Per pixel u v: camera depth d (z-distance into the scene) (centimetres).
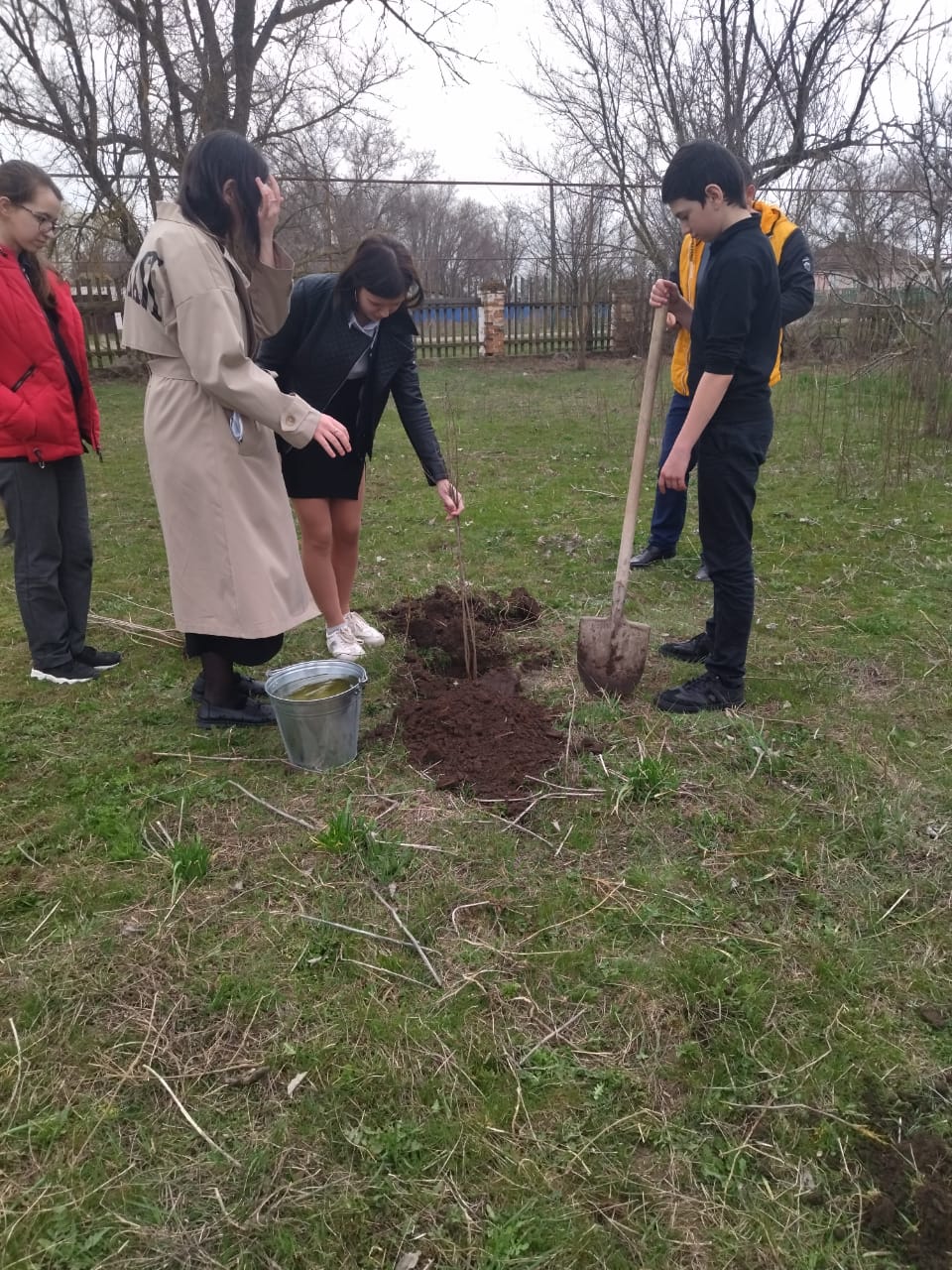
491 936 222
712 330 289
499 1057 187
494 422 1016
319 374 319
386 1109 175
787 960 214
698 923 225
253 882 241
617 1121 173
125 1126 173
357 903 233
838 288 1173
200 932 222
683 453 300
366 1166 164
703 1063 187
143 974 209
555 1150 168
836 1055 188
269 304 283
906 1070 184
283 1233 152
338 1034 192
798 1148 169
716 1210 158
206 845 257
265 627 286
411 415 355
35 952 216
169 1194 160
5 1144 169
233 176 257
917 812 270
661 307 332
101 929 224
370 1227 154
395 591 467
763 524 571
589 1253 150
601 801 275
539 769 290
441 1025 194
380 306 304
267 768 298
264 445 285
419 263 1888
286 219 1514
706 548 320
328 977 208
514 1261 148
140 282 261
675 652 380
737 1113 176
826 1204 160
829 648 383
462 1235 153
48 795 284
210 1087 181
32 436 334
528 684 356
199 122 1348
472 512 622
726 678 333
